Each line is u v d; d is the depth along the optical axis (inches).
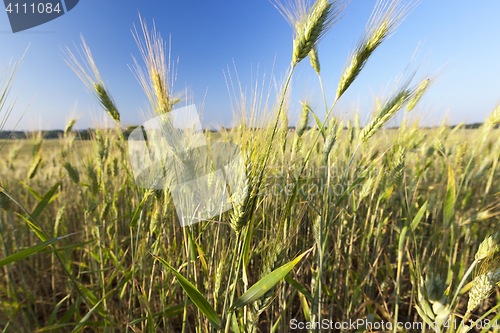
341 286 148.9
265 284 65.9
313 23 67.1
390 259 176.1
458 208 143.3
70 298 166.7
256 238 126.5
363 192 124.4
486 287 64.5
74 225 213.0
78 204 216.1
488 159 146.0
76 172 134.0
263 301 76.6
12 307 120.7
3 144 84.0
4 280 154.5
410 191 140.3
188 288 66.8
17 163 224.5
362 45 78.4
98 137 147.2
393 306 137.2
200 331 90.0
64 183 215.0
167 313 103.1
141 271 110.8
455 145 216.1
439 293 79.9
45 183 238.2
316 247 121.6
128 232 189.0
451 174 97.2
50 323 111.7
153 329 90.3
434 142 153.3
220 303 111.5
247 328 93.1
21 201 210.8
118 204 185.3
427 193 172.7
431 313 80.0
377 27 78.2
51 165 262.8
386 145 135.2
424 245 173.0
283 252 80.4
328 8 68.4
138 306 153.9
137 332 103.9
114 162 157.8
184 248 113.4
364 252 139.6
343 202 132.3
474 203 161.9
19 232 169.8
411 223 103.0
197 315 106.6
